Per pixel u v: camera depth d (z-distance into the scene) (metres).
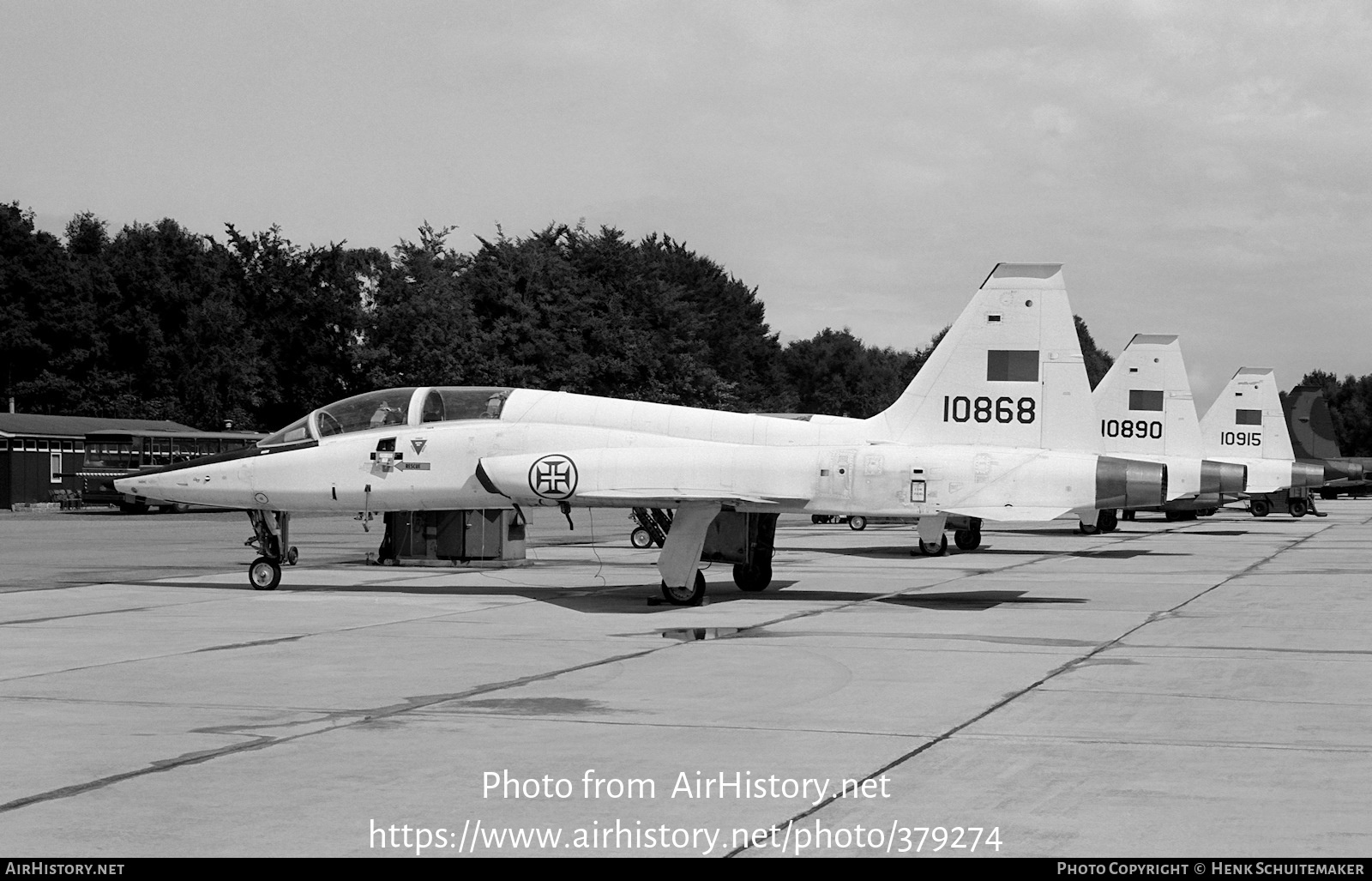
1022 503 18.78
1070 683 11.98
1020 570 27.06
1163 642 15.02
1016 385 19.48
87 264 92.19
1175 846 6.78
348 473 21.42
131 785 8.07
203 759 8.77
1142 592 21.73
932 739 9.40
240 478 21.89
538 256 87.69
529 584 23.25
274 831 7.08
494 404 21.36
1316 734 9.59
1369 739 9.44
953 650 14.26
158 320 90.50
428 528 27.89
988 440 19.55
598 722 10.06
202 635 15.70
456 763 8.64
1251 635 15.69
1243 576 25.22
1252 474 52.97
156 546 34.72
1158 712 10.49
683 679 12.18
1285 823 7.20
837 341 151.25
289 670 12.81
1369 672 12.68
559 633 15.90
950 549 34.38
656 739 9.41
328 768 8.52
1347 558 31.16
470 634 15.79
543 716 10.31
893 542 37.47
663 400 89.56
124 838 6.94
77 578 24.31
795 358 146.75
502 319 84.56
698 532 19.44
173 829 7.12
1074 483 18.64
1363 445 173.50
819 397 145.12
